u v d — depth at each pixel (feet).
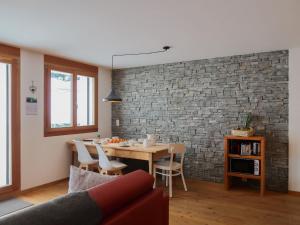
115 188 5.00
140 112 17.13
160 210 6.09
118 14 8.09
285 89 12.56
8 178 12.22
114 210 4.71
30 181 12.94
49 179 13.99
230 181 13.64
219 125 14.25
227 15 8.20
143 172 6.24
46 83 13.79
